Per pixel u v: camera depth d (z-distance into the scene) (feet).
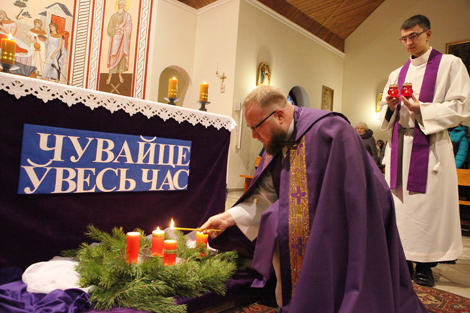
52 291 4.34
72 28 17.81
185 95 27.14
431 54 8.11
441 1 26.91
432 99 7.89
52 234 5.69
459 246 7.72
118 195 6.48
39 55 17.12
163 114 6.97
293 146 4.90
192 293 4.95
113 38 18.56
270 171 5.63
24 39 16.79
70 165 5.79
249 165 24.56
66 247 5.85
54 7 17.38
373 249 4.19
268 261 4.89
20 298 4.26
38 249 5.56
